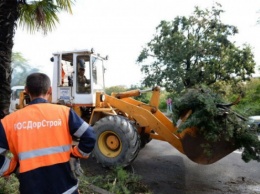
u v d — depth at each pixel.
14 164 1.73
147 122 4.91
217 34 19.77
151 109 5.43
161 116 5.33
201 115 3.82
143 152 6.19
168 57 19.94
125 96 5.79
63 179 1.67
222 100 4.17
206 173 4.77
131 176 4.29
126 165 4.69
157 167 5.06
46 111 1.73
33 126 1.67
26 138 1.63
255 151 3.96
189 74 19.09
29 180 1.59
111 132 4.81
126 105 5.18
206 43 19.59
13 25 3.74
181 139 4.29
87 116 6.07
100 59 6.33
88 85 5.74
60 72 5.88
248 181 4.39
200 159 4.20
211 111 3.76
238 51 19.95
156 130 4.83
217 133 3.89
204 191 3.97
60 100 5.85
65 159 1.70
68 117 1.78
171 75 19.30
